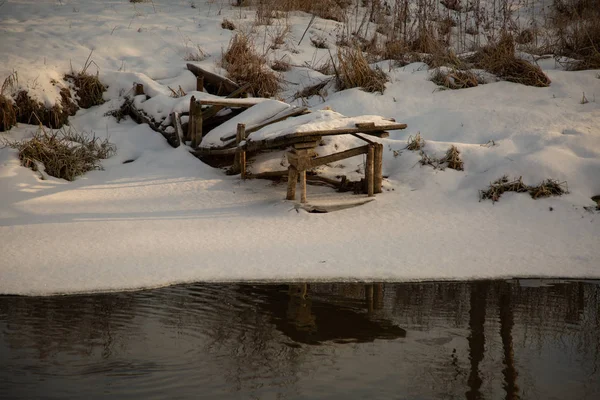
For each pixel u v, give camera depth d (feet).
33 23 53.01
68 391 16.12
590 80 43.27
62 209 30.48
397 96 42.98
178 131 37.96
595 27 48.80
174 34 53.21
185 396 15.99
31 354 17.93
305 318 20.57
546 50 49.75
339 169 35.58
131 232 27.84
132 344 18.63
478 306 21.74
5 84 39.96
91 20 54.70
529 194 31.68
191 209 30.86
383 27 58.54
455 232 28.40
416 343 19.07
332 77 46.62
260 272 23.93
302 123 32.50
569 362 18.04
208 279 23.32
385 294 22.61
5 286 22.27
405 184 33.83
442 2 66.49
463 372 17.43
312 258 25.32
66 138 38.09
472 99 41.98
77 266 24.08
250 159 36.42
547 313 21.26
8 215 29.58
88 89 44.68
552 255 26.02
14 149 35.17
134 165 36.24
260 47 52.13
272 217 30.01
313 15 60.54
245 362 17.76
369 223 29.43
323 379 16.96
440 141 37.73
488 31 57.62
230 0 63.41
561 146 34.53
